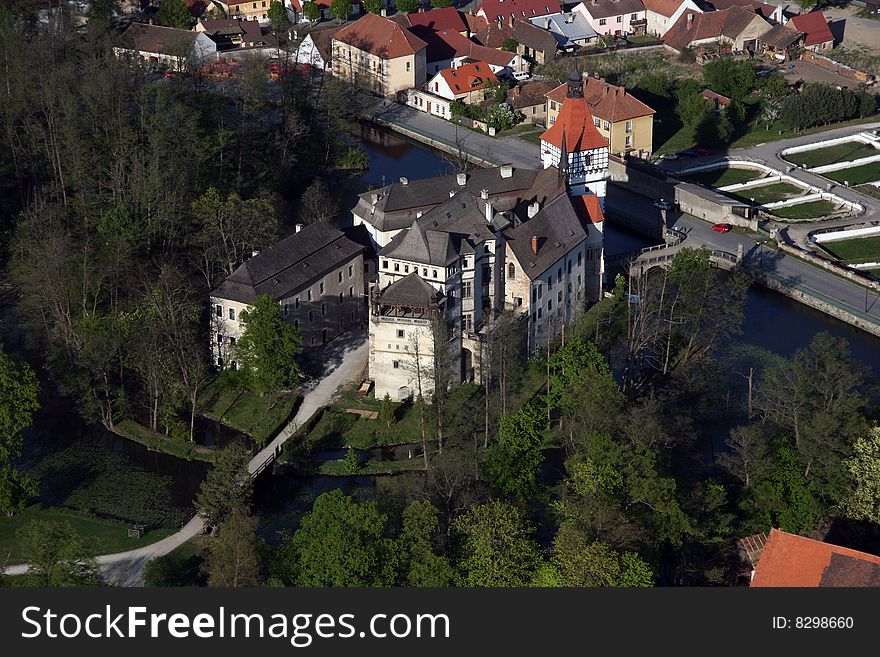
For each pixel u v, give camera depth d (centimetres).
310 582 13725
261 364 18600
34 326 19888
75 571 13688
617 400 17212
